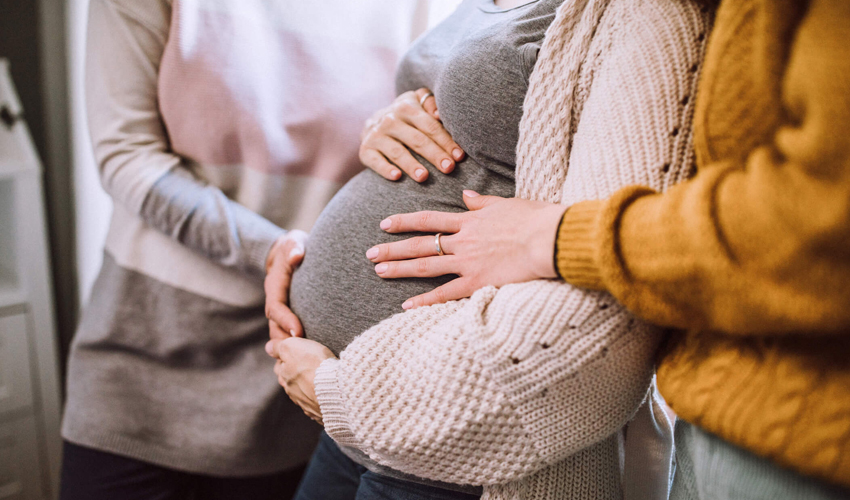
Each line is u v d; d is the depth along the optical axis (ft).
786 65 1.35
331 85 3.68
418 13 3.95
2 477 5.16
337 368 2.12
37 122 5.58
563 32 1.98
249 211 3.56
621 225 1.52
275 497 4.41
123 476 3.71
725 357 1.53
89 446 3.61
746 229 1.27
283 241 3.34
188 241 3.46
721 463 1.61
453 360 1.80
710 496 1.68
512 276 1.90
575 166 1.86
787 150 1.24
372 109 3.85
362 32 3.73
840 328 1.23
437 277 2.23
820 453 1.31
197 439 3.73
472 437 1.84
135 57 3.36
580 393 1.78
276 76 3.55
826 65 1.16
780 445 1.37
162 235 3.65
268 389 3.77
